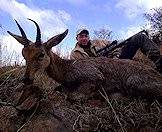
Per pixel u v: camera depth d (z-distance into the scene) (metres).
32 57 1.21
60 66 1.27
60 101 1.17
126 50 1.48
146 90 1.20
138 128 1.03
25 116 1.11
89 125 1.02
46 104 1.13
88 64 1.28
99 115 1.05
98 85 1.25
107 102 1.15
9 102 1.22
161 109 1.12
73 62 1.30
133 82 1.21
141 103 1.15
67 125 1.04
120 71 1.25
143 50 1.44
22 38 1.28
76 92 1.25
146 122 1.04
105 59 1.30
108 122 1.03
